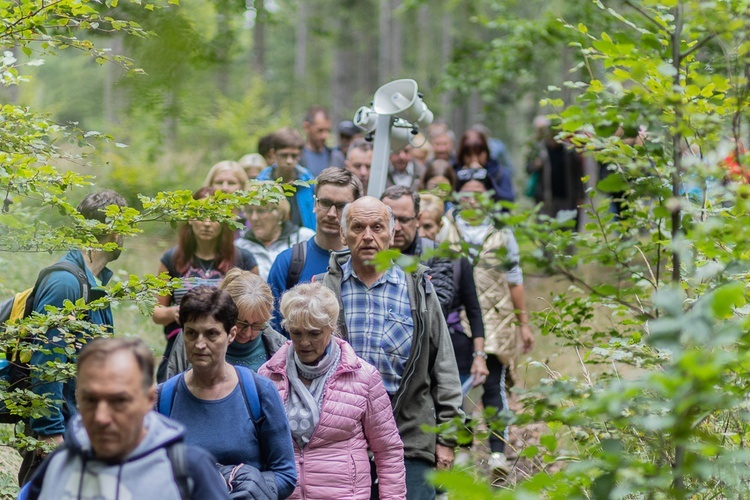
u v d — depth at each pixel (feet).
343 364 21.91
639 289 17.12
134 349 13.14
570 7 55.57
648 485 13.70
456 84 67.05
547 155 65.26
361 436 22.06
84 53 23.04
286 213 33.35
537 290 51.37
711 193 17.65
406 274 24.72
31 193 22.06
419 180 40.29
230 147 80.64
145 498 13.21
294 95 159.33
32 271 37.45
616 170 18.33
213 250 29.89
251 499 18.01
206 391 18.89
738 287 12.26
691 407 13.50
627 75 16.16
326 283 24.68
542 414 15.46
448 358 24.76
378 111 31.91
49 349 22.52
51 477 13.44
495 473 23.47
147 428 13.55
